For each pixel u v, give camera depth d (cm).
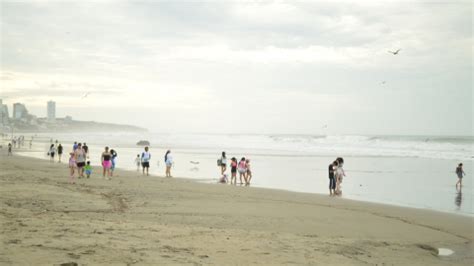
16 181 1889
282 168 3638
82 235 803
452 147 6706
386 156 5212
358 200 1886
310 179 2814
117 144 9100
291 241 954
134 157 4897
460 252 1014
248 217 1303
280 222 1250
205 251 779
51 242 716
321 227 1210
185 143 10081
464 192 2228
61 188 1741
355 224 1292
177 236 895
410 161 4434
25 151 5719
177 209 1387
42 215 1055
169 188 2019
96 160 4175
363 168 3669
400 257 912
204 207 1463
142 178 2506
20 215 1023
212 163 4075
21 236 748
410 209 1641
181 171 3256
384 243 1041
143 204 1457
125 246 745
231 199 1731
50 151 3788
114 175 2631
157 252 725
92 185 1962
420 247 1040
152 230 938
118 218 1134
